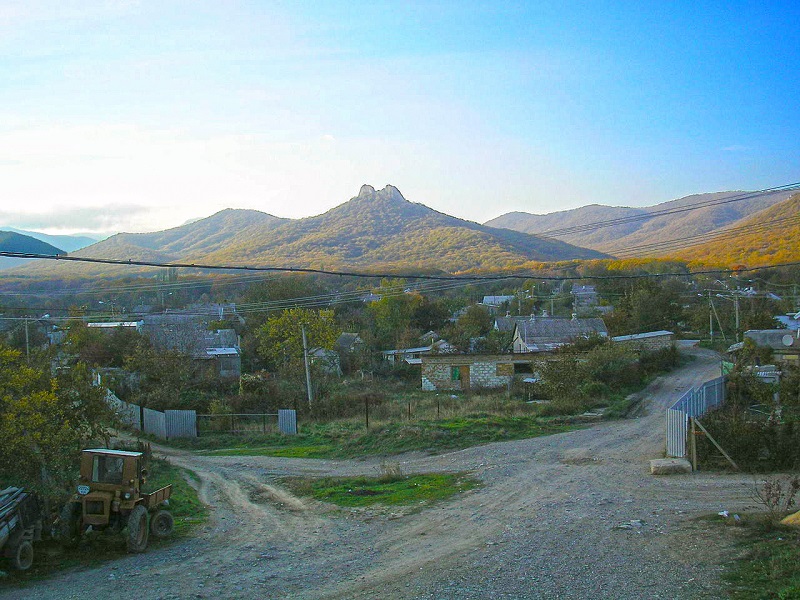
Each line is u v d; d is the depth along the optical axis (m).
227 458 25.09
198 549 12.51
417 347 57.09
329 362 47.25
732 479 15.98
